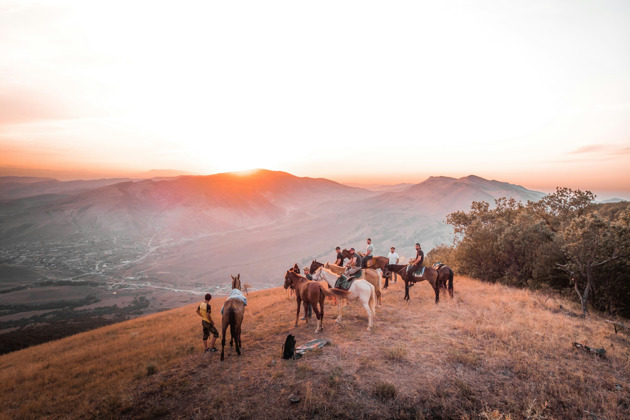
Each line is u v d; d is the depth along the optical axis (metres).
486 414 5.57
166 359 10.16
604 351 8.16
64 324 86.62
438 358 7.89
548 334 9.37
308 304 11.63
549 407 6.17
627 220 13.55
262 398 6.68
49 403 8.25
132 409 6.95
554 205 23.55
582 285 16.23
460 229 25.52
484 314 11.20
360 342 9.07
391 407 6.19
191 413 6.43
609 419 5.85
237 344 9.05
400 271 14.09
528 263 19.78
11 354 19.27
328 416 5.96
